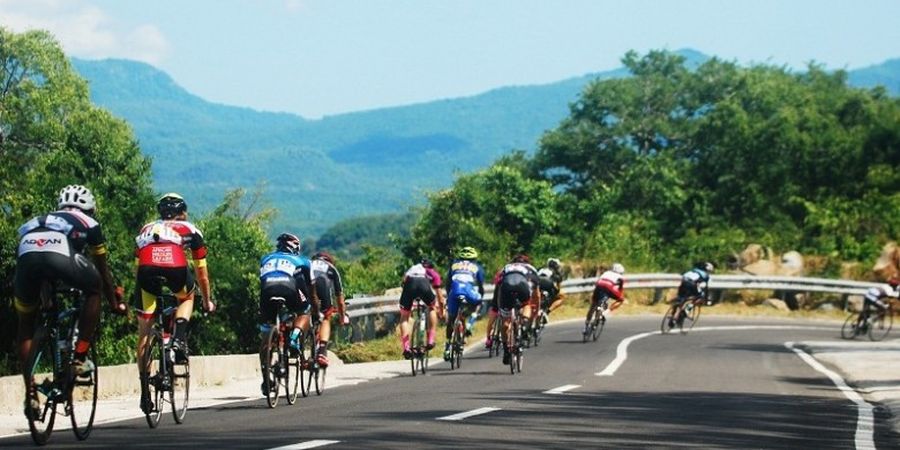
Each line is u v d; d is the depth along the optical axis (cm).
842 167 8250
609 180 10994
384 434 1334
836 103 10694
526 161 11462
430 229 5972
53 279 1240
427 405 1750
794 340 3997
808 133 8788
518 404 1778
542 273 3584
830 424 1691
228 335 4159
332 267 2070
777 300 5619
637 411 1728
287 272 1780
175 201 1498
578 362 2888
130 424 1455
